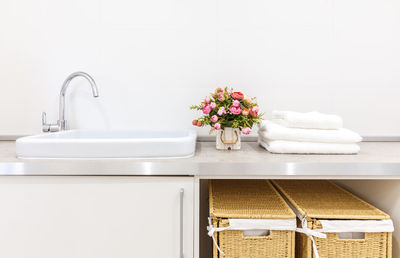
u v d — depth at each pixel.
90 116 1.35
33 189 0.83
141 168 0.82
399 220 0.89
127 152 0.85
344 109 1.36
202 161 0.83
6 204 0.83
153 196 0.84
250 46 1.34
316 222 0.85
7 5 1.31
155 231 0.84
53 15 1.32
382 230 0.84
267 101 1.36
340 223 0.84
